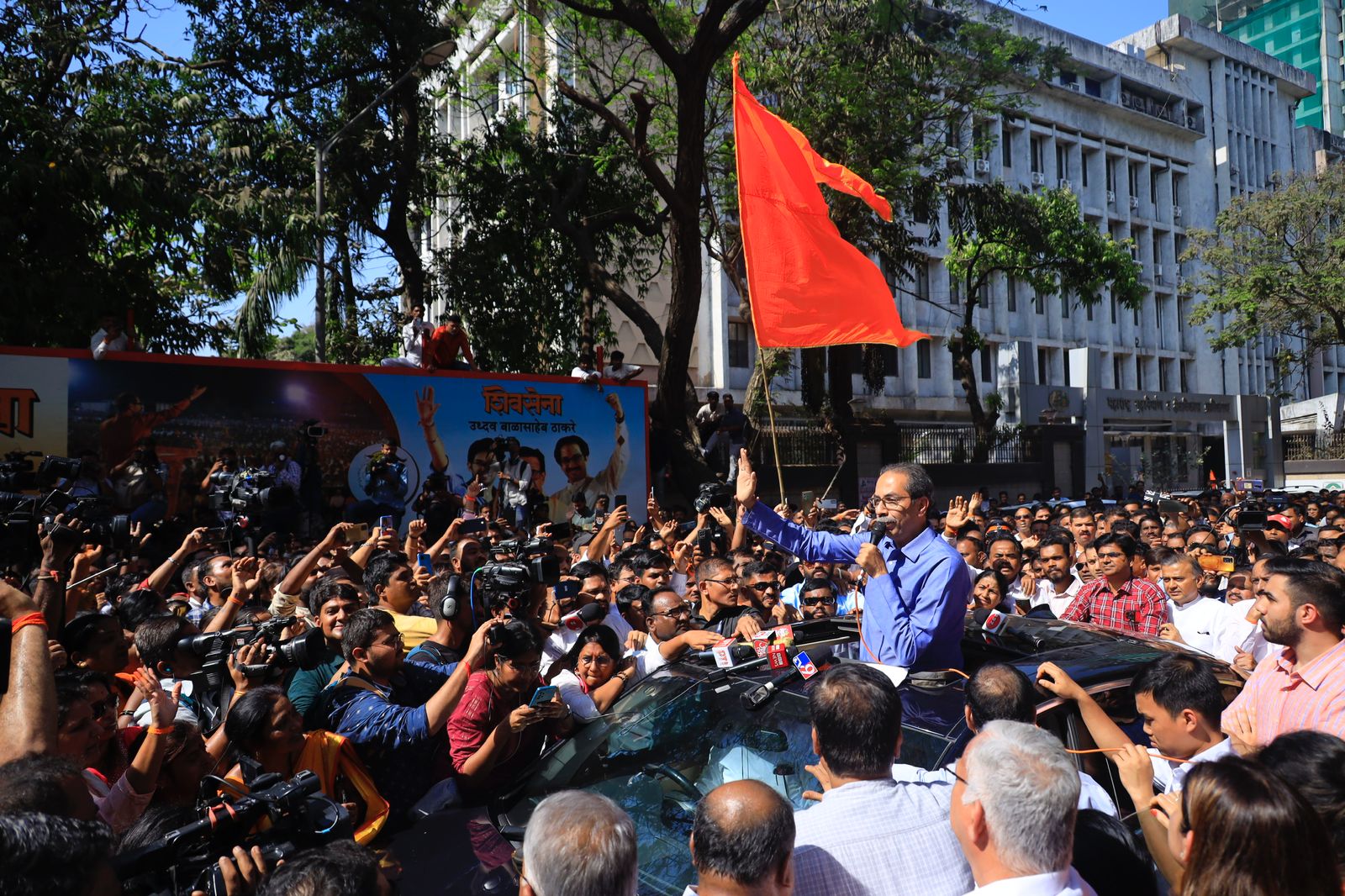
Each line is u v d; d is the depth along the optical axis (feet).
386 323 63.57
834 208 60.29
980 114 83.71
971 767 7.61
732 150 63.57
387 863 11.35
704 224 70.23
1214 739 11.28
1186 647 14.67
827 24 58.95
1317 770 7.75
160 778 11.41
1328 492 78.48
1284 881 6.24
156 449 37.76
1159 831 8.98
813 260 20.33
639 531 34.65
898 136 63.16
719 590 20.45
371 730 12.35
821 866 8.46
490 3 69.00
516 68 70.54
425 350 46.26
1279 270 101.81
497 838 11.71
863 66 59.88
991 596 20.75
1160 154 141.28
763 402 69.10
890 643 12.81
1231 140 154.71
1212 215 149.48
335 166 54.95
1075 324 128.67
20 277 39.68
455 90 67.10
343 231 57.47
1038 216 79.15
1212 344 114.42
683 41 60.13
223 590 21.02
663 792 11.67
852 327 20.38
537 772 13.20
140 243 49.52
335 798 11.99
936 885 8.59
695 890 8.55
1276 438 116.57
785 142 20.74
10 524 14.76
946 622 12.82
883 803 8.93
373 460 42.60
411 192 62.08
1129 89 137.18
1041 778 7.25
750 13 48.73
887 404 106.52
